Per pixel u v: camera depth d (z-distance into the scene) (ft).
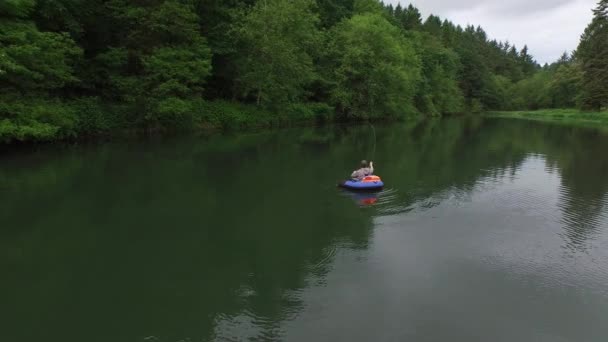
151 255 30.50
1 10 58.29
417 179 56.54
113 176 53.57
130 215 38.91
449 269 29.58
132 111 87.76
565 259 31.65
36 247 31.40
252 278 27.45
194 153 72.90
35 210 39.60
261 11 114.11
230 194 46.68
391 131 128.26
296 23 123.34
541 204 45.50
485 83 319.06
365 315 23.49
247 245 32.65
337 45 153.79
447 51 268.00
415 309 24.30
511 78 411.13
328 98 155.02
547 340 21.84
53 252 30.66
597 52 211.20
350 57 150.41
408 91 181.47
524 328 22.80
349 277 27.96
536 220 40.29
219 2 111.96
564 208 44.14
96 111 80.33
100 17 85.30
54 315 22.99
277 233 35.37
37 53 60.49
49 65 64.75
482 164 68.69
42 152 68.23
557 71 307.58
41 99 64.90
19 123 58.95
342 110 161.27
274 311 23.75
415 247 33.24
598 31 208.54
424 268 29.60
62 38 65.57
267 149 80.07
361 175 50.88
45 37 62.85
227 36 111.34
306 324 22.56
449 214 41.70
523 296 26.16
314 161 67.87
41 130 59.67
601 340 21.98
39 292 25.26
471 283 27.61
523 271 29.53
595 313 24.44
